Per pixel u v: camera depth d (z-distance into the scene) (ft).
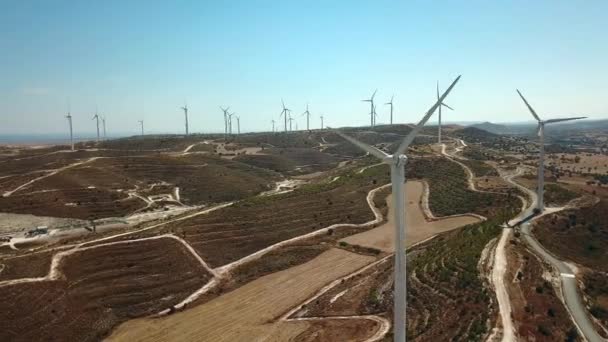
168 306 271.90
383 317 241.55
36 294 253.24
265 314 259.19
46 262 291.17
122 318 255.09
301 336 226.99
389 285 276.82
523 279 245.04
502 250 287.69
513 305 214.28
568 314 212.02
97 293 270.67
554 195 435.12
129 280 290.15
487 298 222.89
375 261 342.23
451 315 217.15
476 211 438.40
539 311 210.18
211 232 373.61
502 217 376.89
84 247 317.42
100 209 499.10
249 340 226.38
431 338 199.62
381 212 472.03
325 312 255.50
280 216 426.92
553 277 254.68
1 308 235.61
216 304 274.98
